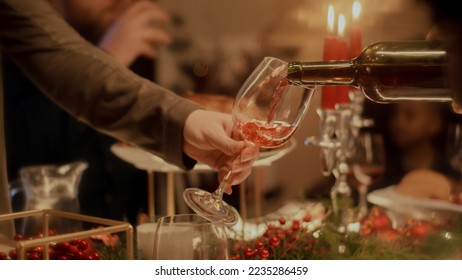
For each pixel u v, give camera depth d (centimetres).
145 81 141
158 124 134
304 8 291
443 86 100
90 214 243
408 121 254
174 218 90
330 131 153
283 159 262
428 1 284
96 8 264
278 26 294
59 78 144
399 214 175
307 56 293
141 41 267
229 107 185
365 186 188
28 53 147
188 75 285
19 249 79
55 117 253
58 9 262
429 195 188
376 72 102
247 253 109
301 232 120
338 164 160
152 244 107
